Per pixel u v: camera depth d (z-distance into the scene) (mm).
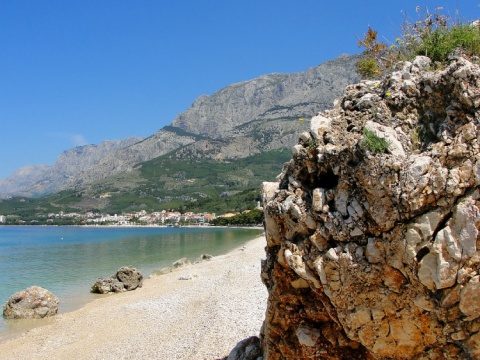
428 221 1992
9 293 11414
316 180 2545
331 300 2320
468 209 1911
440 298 2000
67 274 14648
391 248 2096
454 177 1954
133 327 7160
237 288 8820
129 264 17391
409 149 2234
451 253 1931
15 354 6391
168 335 6254
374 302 2184
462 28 2891
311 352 2576
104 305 9352
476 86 2061
